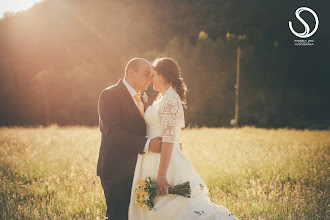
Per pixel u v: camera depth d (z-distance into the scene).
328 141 9.70
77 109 48.91
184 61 46.78
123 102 3.15
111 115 3.10
